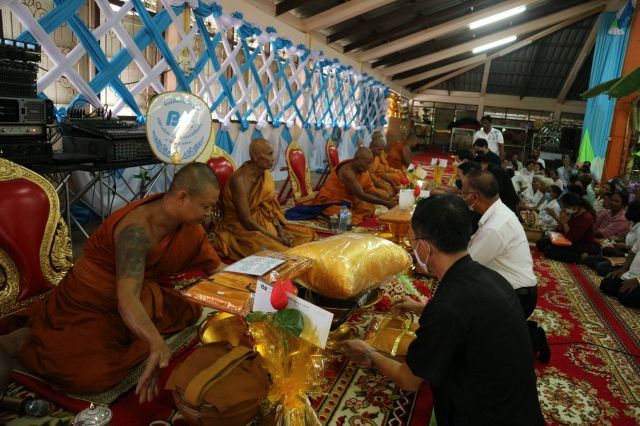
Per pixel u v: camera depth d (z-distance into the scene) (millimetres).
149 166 4895
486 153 5863
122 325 2012
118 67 4613
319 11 8477
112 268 1934
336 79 10586
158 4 5457
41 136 3111
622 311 3234
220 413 1366
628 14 8516
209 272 2322
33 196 2088
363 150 4941
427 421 1824
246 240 3473
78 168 3330
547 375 2303
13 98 2904
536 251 4734
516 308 1340
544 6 12062
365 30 9922
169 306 2287
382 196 5199
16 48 2938
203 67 5934
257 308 1455
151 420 1719
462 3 9789
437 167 6395
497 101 19172
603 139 9414
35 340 1919
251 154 3555
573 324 2957
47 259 2143
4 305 2006
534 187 6883
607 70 9375
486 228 2291
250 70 7082
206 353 1606
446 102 19875
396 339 2012
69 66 4129
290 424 1403
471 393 1295
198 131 3492
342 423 1780
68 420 1692
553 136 16688
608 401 2102
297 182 5391
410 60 13844
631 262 3492
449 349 1265
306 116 9320
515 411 1274
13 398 1779
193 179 1864
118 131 3590
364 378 2094
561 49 15508
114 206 4699
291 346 1411
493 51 15828
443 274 1414
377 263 2250
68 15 3986
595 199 6199
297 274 1986
